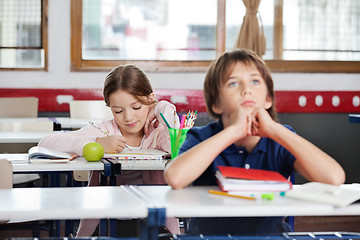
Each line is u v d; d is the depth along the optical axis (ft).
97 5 14.99
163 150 7.53
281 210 3.85
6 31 14.53
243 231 4.91
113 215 3.74
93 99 14.62
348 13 15.71
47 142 7.27
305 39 15.56
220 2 15.23
